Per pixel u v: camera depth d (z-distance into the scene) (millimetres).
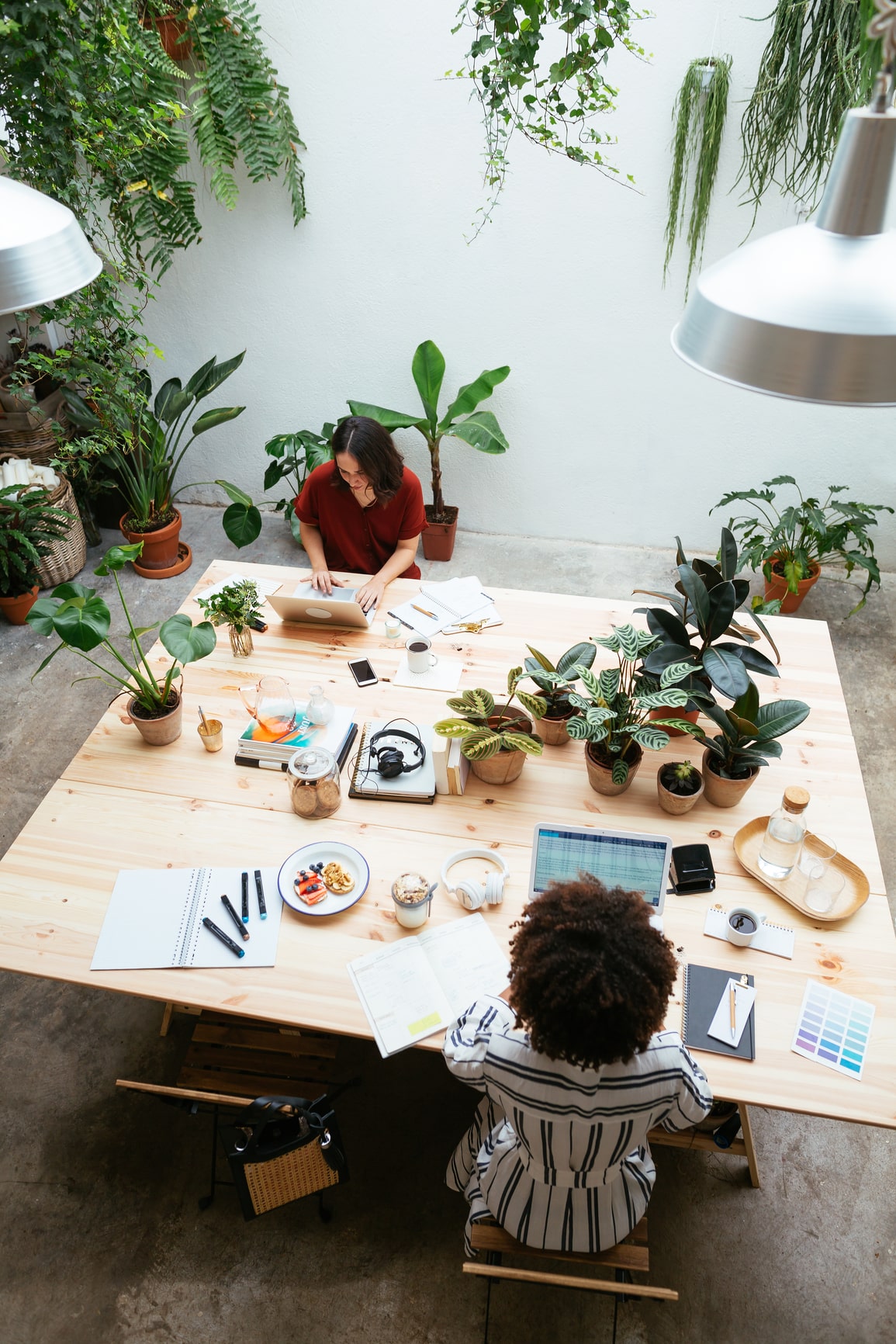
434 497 4340
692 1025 1654
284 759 2170
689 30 3150
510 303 3869
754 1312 1957
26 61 3078
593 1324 1936
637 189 3492
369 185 3688
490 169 3533
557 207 3592
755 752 1972
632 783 2133
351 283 3965
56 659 3770
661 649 2072
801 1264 2033
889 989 1715
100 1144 2234
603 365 3947
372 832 2020
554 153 3463
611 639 2078
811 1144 2250
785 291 1093
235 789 2137
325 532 3078
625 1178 1583
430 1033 1642
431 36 3311
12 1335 1923
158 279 3939
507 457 4293
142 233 3930
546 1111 1311
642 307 3764
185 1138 2238
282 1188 1855
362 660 2486
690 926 1829
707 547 4391
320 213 3795
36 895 1892
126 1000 2562
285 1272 2006
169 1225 2082
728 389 3879
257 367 4309
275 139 3527
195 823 2051
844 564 4207
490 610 2684
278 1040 2107
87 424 3895
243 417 4477
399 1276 1999
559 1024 1166
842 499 4098
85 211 3561
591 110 3158
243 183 3781
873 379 1071
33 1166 2195
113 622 3961
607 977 1142
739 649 2094
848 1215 2115
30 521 3844
